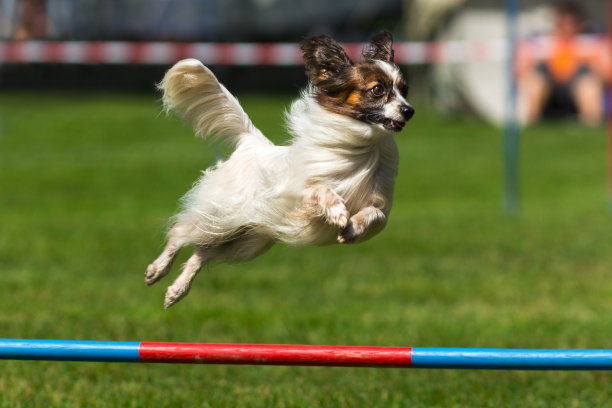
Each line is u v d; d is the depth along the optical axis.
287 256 14.38
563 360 5.42
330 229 7.01
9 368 8.66
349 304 11.30
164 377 8.67
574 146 25.59
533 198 19.53
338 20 32.31
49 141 25.44
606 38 27.47
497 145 26.03
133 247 14.46
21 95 32.09
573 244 14.82
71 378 8.45
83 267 13.06
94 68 34.19
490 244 14.94
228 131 7.64
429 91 31.69
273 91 34.03
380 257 14.16
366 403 7.93
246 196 7.21
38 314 10.41
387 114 6.71
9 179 20.92
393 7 32.22
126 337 9.62
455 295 11.80
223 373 8.84
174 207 18.36
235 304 11.27
